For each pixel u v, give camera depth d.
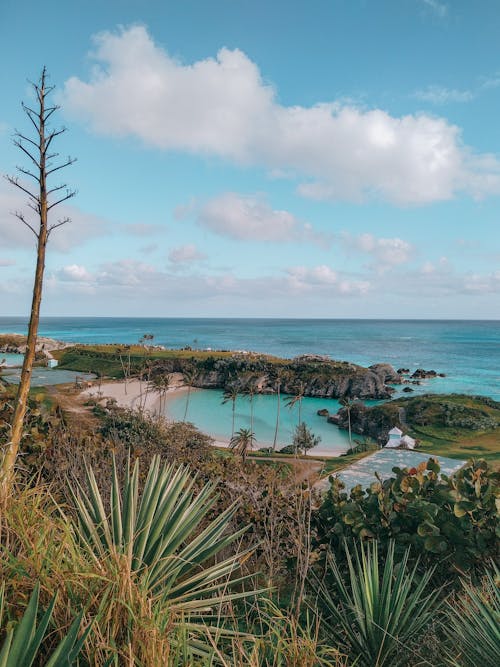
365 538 4.65
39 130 3.28
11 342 164.12
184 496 3.61
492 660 2.74
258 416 94.31
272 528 4.53
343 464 40.88
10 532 2.45
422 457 46.44
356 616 3.18
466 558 4.37
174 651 2.05
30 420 5.83
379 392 114.62
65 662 1.61
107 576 2.13
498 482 4.75
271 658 2.42
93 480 3.59
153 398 107.06
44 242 3.32
